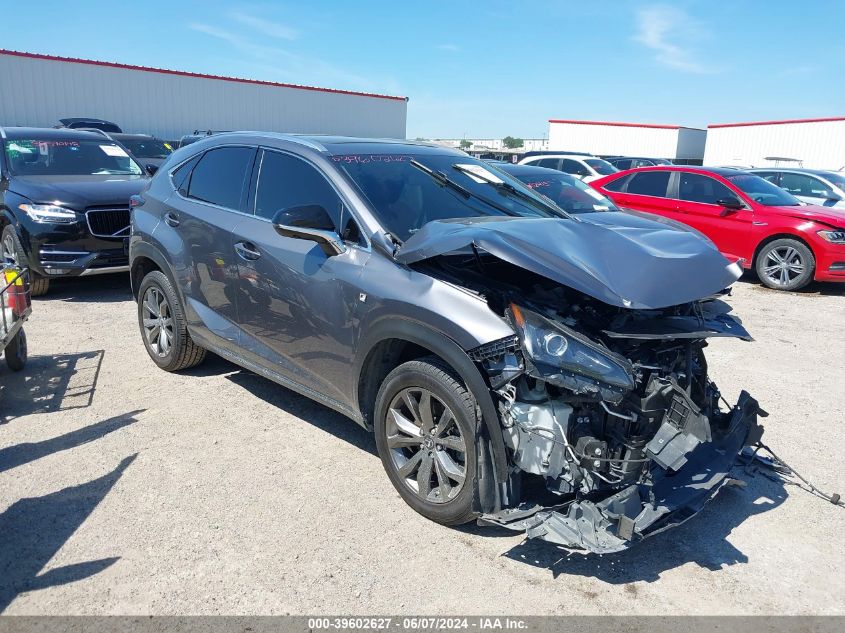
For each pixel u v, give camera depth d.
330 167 4.02
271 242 4.14
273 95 30.48
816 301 9.44
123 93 25.83
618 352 3.09
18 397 4.92
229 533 3.33
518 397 3.06
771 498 3.85
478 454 3.10
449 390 3.20
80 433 4.36
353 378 3.72
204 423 4.56
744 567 3.21
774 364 6.30
